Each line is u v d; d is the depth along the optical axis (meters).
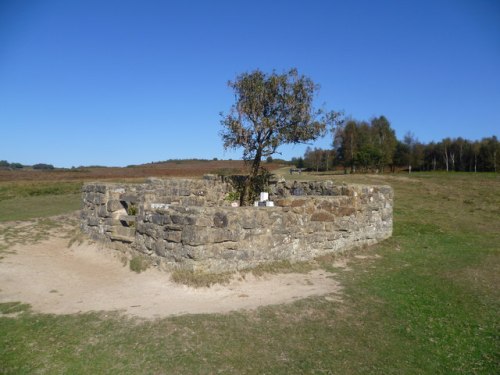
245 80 15.53
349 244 11.98
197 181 15.27
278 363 5.61
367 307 7.66
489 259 11.78
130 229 10.60
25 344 6.07
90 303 7.69
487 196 24.98
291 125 15.70
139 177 43.12
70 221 15.86
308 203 10.72
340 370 5.55
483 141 72.31
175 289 8.22
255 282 8.80
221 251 8.80
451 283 9.35
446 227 16.45
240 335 6.27
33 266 10.33
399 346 6.32
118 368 5.42
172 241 8.96
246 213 9.23
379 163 58.50
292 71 15.62
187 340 6.06
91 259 10.99
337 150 65.12
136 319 6.80
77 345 6.02
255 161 16.02
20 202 22.31
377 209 13.19
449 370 5.80
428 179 35.38
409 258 11.62
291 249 10.22
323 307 7.49
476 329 7.08
